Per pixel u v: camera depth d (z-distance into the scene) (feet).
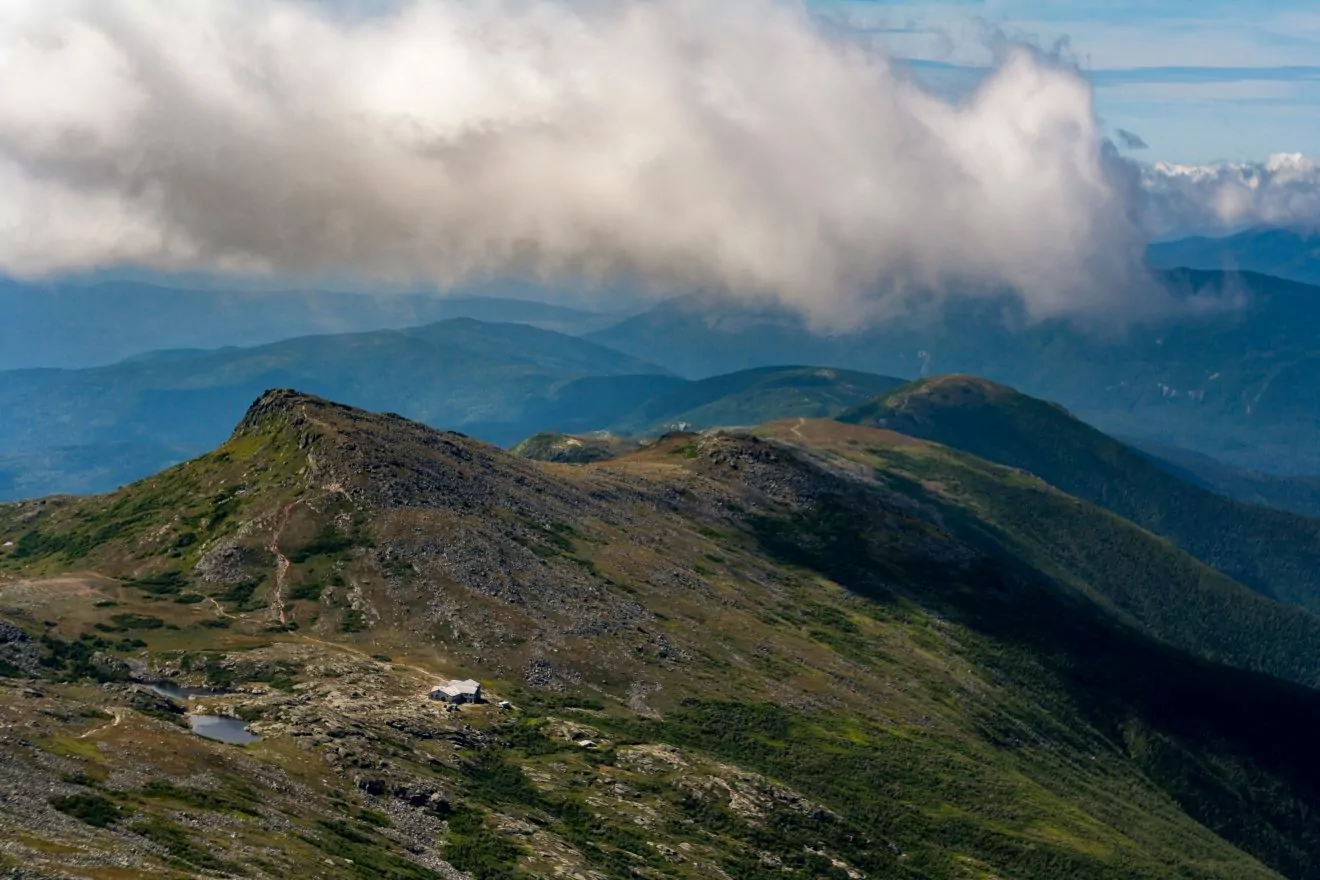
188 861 394.11
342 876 435.53
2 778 422.82
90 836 388.16
